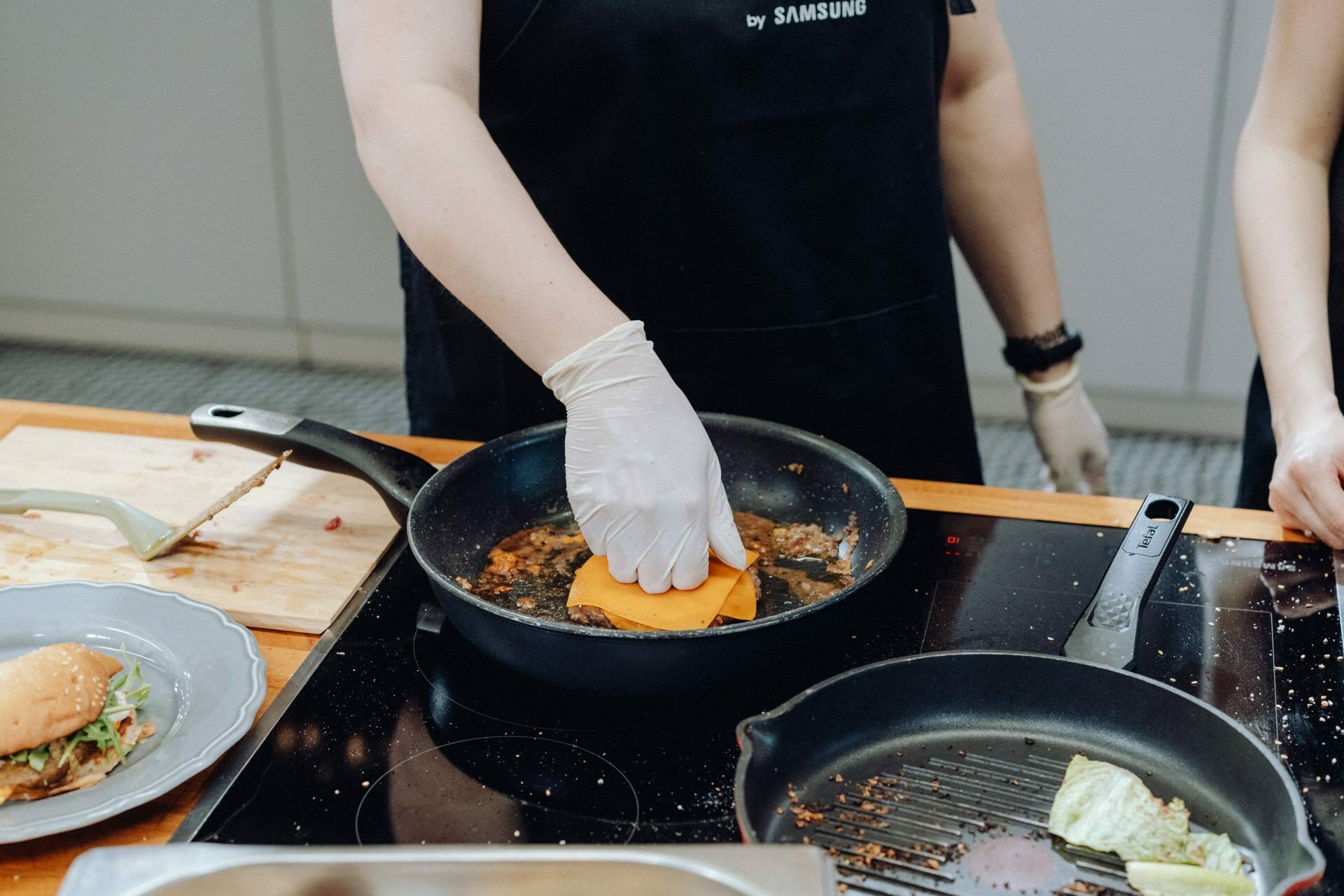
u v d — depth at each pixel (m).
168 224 3.14
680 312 1.35
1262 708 0.85
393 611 0.99
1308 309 1.21
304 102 2.91
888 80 1.27
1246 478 1.45
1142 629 0.95
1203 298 2.77
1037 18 2.58
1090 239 2.77
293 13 2.80
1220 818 0.75
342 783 0.79
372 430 2.96
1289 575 1.02
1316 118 1.26
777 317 1.35
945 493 1.18
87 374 3.21
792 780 0.77
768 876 0.61
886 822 0.75
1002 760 0.80
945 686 0.83
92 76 2.96
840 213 1.31
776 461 1.11
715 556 0.99
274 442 1.08
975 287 2.91
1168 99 2.58
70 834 0.74
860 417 1.41
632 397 0.94
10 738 0.74
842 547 1.04
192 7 2.83
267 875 0.63
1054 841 0.73
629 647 0.79
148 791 0.73
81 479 1.18
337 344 3.28
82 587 0.95
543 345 0.96
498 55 1.22
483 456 1.05
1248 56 2.50
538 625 0.79
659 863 0.62
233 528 1.10
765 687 0.89
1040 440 1.59
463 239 0.96
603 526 0.95
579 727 0.85
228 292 3.23
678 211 1.29
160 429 1.28
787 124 1.26
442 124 0.98
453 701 0.88
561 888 0.64
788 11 1.21
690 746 0.83
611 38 1.19
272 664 0.93
